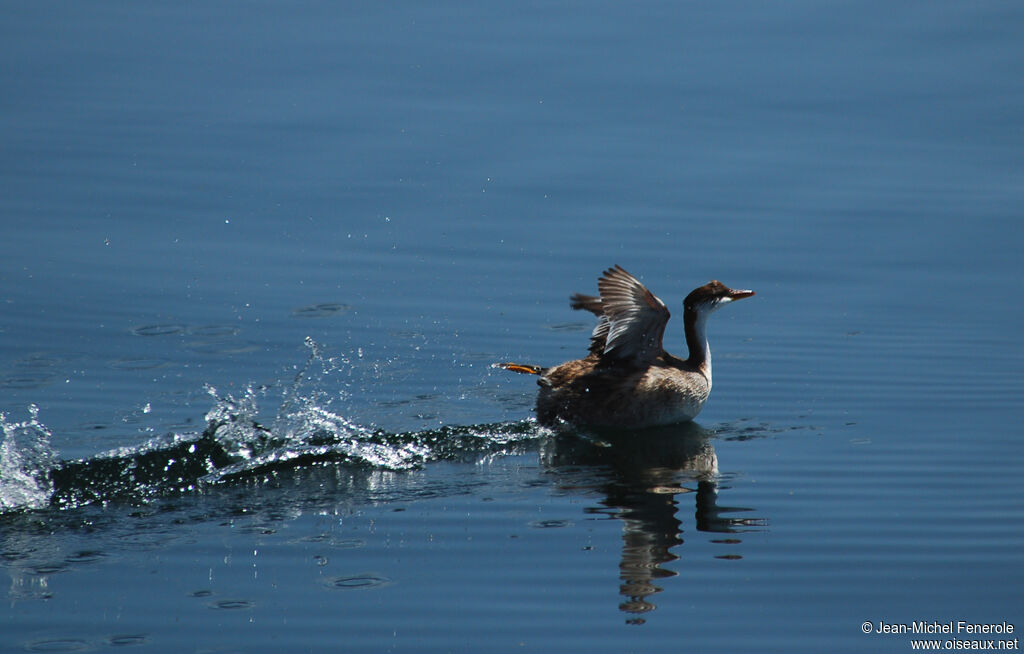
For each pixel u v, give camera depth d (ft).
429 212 65.41
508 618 30.89
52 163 69.31
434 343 53.16
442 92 77.87
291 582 32.60
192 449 42.19
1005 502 38.32
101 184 67.41
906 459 42.19
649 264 60.59
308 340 52.60
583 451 43.34
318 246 62.08
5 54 83.05
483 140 72.38
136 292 57.00
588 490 39.47
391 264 60.59
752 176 69.05
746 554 34.60
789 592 32.42
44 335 52.49
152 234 62.75
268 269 59.77
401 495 38.99
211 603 31.37
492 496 38.83
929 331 54.54
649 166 69.87
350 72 80.23
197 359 50.67
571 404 45.34
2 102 76.54
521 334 54.24
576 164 70.08
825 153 71.36
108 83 79.41
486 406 47.57
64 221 63.57
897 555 34.63
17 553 34.30
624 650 29.37
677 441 44.47
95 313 54.85
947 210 65.57
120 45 84.89
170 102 76.89
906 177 68.90
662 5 90.17
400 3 92.17
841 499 38.70
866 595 32.32
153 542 35.17
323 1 92.22
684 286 58.65
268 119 74.84
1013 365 50.98
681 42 84.12
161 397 47.01
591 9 89.97
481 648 29.40
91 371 49.34
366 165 69.77
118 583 32.50
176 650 29.12
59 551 34.45
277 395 47.60
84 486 39.09
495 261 61.00
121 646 29.22
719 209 65.82
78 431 43.62
